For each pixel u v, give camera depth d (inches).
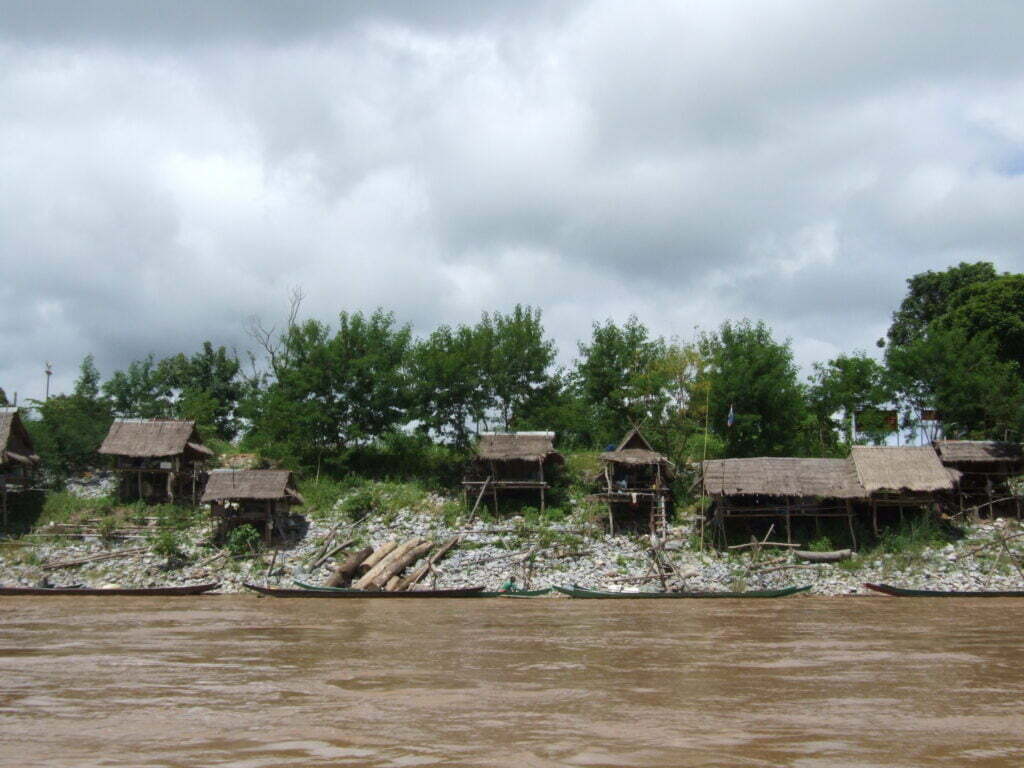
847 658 894.4
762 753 528.4
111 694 708.7
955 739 565.3
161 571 1815.9
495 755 521.3
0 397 2694.4
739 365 2292.1
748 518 2001.7
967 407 2225.6
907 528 1899.6
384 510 2114.9
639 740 557.0
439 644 1001.5
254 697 695.7
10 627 1160.8
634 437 2101.4
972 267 2913.4
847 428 2578.7
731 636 1066.7
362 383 2426.2
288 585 1722.4
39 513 2117.4
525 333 2598.4
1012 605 1421.0
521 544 1916.8
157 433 2186.3
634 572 1790.1
